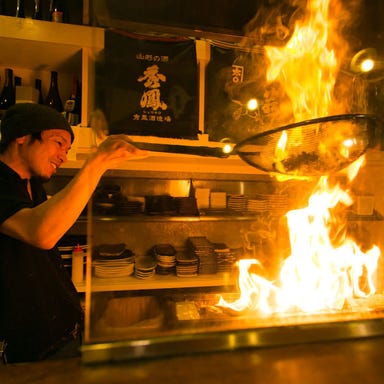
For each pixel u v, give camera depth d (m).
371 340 0.52
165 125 1.34
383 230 1.35
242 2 1.31
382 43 1.23
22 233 0.77
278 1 1.30
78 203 0.76
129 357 0.46
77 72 1.67
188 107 1.38
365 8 1.21
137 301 0.73
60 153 1.02
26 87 1.48
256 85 1.40
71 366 0.44
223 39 1.39
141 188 1.73
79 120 1.47
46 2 1.49
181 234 1.85
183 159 1.38
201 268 1.59
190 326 0.55
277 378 0.43
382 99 1.22
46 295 1.01
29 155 0.97
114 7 1.16
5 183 0.86
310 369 0.45
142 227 1.77
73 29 1.34
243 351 0.48
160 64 1.33
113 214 1.50
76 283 1.42
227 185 1.80
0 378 0.42
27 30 1.30
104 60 1.13
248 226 1.68
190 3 1.25
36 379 0.42
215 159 1.41
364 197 1.38
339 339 0.52
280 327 0.52
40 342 0.98
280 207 1.53
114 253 1.50
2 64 1.58
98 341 0.47
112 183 1.58
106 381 0.42
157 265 1.61
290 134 0.67
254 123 1.38
